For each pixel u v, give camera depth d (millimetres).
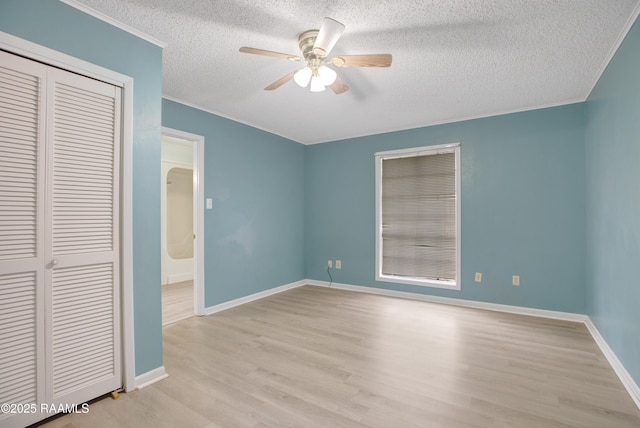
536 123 3395
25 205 1573
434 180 4043
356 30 2002
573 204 3221
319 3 1751
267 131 4371
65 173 1704
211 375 2146
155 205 2115
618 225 2182
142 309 2039
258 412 1737
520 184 3480
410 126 4125
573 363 2305
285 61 2424
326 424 1634
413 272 4199
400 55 2301
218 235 3654
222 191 3711
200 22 1933
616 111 2191
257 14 1857
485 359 2373
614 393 1915
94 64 1799
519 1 1729
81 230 1766
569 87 2865
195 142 3453
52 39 1637
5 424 1497
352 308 3697
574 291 3223
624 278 2062
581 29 1974
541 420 1664
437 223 4020
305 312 3555
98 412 1736
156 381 2068
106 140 1869
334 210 4832
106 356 1867
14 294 1543
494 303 3617
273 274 4453
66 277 1711
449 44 2160
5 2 1488
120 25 1918
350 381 2062
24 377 1566
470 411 1741
